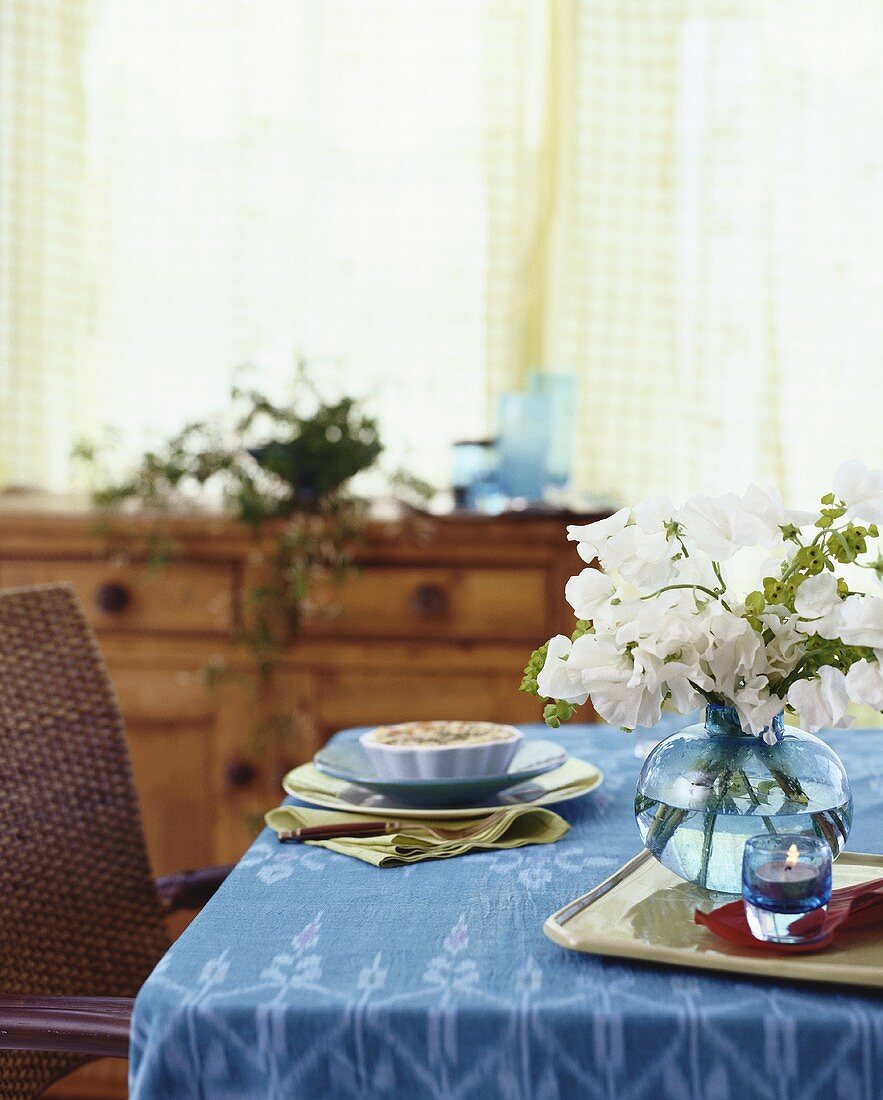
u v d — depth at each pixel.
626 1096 0.66
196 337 2.60
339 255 2.57
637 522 0.80
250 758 2.13
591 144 2.52
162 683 2.14
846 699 0.76
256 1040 0.67
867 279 2.52
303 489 2.09
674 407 2.54
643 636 0.78
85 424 2.61
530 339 2.53
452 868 0.93
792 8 2.49
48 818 1.28
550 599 2.06
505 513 2.04
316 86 2.54
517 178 2.50
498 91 2.49
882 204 2.50
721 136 2.50
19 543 2.13
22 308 2.57
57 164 2.57
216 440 2.17
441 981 0.70
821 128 2.50
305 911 0.83
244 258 2.58
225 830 2.14
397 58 2.53
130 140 2.59
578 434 2.54
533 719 2.08
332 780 1.16
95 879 1.30
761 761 0.80
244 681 2.12
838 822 0.81
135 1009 0.70
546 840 0.98
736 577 2.42
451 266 2.55
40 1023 0.87
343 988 0.70
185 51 2.57
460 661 2.09
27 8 2.54
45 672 1.33
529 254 2.52
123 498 2.12
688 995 0.68
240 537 2.09
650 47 2.50
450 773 1.08
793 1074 0.64
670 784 0.82
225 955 0.75
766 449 2.52
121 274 2.61
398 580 2.09
